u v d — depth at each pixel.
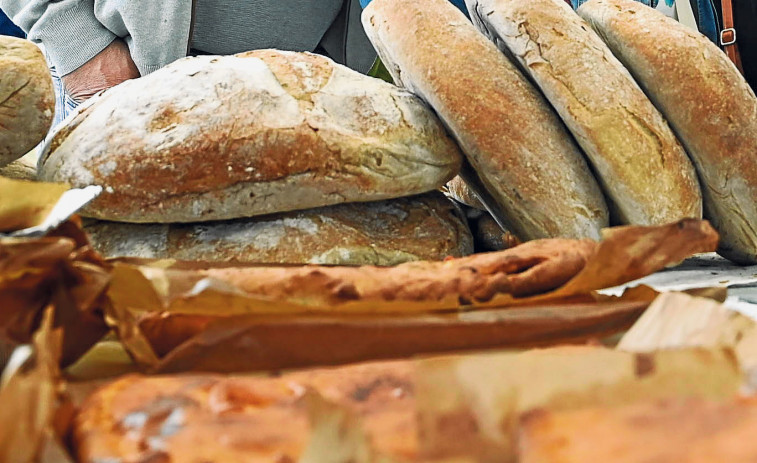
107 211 0.73
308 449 0.24
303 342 0.36
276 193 0.73
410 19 0.80
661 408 0.23
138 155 0.71
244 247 0.74
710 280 0.76
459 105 0.77
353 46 1.66
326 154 0.73
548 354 0.26
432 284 0.40
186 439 0.25
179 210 0.72
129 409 0.27
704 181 0.81
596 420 0.23
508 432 0.24
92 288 0.36
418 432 0.24
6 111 0.73
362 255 0.77
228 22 1.52
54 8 1.46
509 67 0.79
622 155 0.74
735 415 0.23
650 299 0.43
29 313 0.35
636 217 0.78
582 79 0.74
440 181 0.82
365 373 0.29
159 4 1.42
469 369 0.25
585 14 0.87
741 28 1.47
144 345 0.37
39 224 0.42
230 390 0.28
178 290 0.37
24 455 0.24
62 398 0.29
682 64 0.77
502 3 0.78
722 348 0.26
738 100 0.77
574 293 0.42
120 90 0.79
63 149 0.76
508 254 0.45
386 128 0.77
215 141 0.71
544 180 0.76
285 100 0.74
